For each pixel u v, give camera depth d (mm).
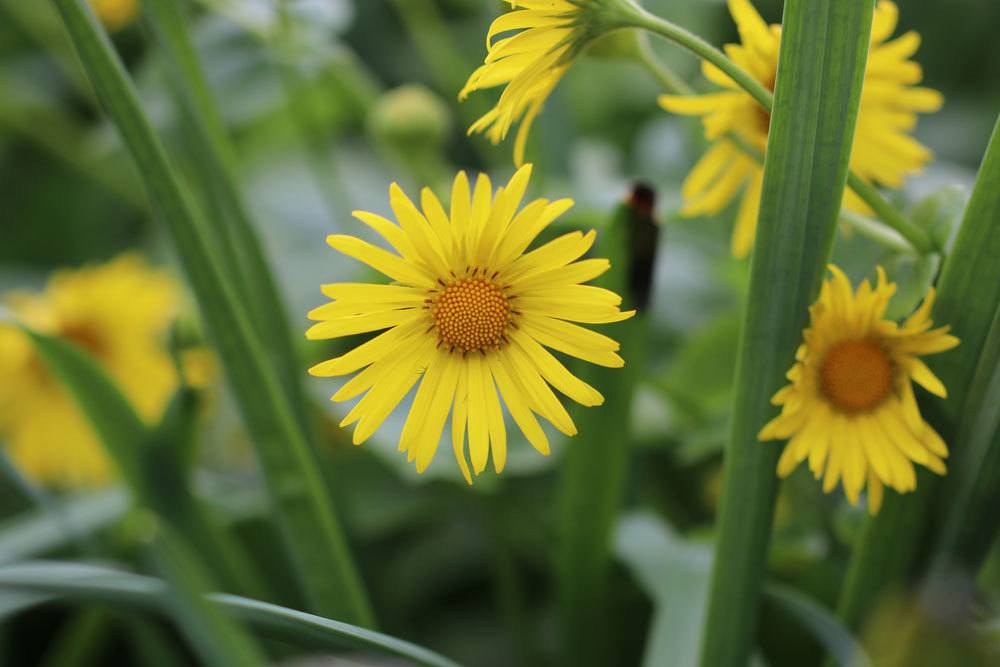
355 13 1085
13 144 1104
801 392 482
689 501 668
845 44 465
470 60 1010
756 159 528
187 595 465
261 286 585
